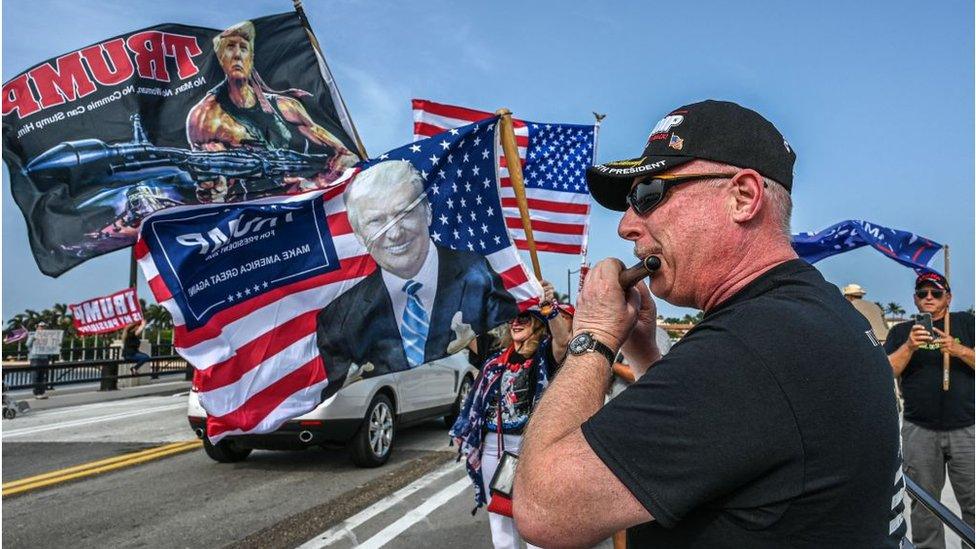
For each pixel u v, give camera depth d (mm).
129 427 10750
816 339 1055
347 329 3199
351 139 4152
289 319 3146
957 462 3859
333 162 4113
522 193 3586
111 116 3760
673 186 1279
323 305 3193
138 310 15781
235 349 3053
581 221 5305
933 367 3920
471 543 4816
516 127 5344
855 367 1062
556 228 5273
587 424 1103
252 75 4090
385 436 7613
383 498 6090
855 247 4570
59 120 3664
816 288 1179
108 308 15547
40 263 3617
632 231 1364
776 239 1259
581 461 1065
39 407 13836
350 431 7039
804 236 4676
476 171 3617
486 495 3957
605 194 1516
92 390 17547
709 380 1027
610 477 1042
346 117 4148
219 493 6348
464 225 3547
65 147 3662
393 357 3258
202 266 3027
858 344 1104
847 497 1004
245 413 3029
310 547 4777
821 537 1008
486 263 3527
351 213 3312
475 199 3598
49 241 3623
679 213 1270
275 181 4012
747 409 1000
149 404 14336
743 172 1228
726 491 1013
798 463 995
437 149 3543
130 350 18531
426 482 6703
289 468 7406
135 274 17781
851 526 1010
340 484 6648
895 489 1110
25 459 8078
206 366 3018
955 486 3902
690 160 1263
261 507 5836
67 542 4977
